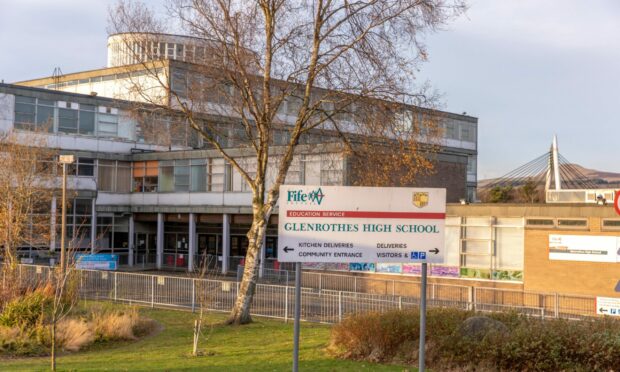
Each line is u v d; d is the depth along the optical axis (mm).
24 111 45594
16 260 27625
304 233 10375
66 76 60844
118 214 51062
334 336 15656
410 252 10461
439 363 13352
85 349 18109
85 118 48625
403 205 10461
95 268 40969
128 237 51781
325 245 10391
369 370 13094
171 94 24688
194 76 22047
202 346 17547
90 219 49000
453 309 15523
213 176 45062
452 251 32250
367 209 10422
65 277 17125
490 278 31016
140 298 27719
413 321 14461
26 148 34531
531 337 12922
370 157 20750
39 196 35625
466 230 31953
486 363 12922
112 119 50062
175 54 21828
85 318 20312
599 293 27828
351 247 10406
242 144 34938
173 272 45719
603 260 27844
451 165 40938
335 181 33062
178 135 27500
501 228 30922
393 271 33312
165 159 47969
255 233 21641
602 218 27953
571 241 28641
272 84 21203
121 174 50250
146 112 27234
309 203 10391
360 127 20391
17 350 17234
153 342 18781
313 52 20141
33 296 20219
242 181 43375
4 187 31578
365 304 24281
